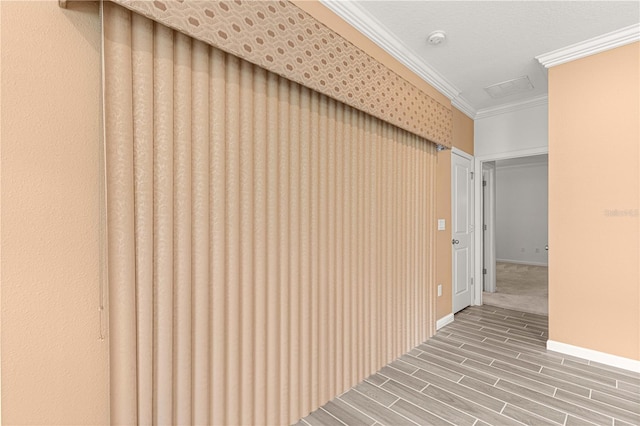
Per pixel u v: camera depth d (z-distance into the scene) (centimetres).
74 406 108
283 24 150
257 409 154
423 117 261
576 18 208
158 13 108
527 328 314
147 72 114
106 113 107
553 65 256
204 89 130
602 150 234
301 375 175
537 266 721
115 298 111
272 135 156
